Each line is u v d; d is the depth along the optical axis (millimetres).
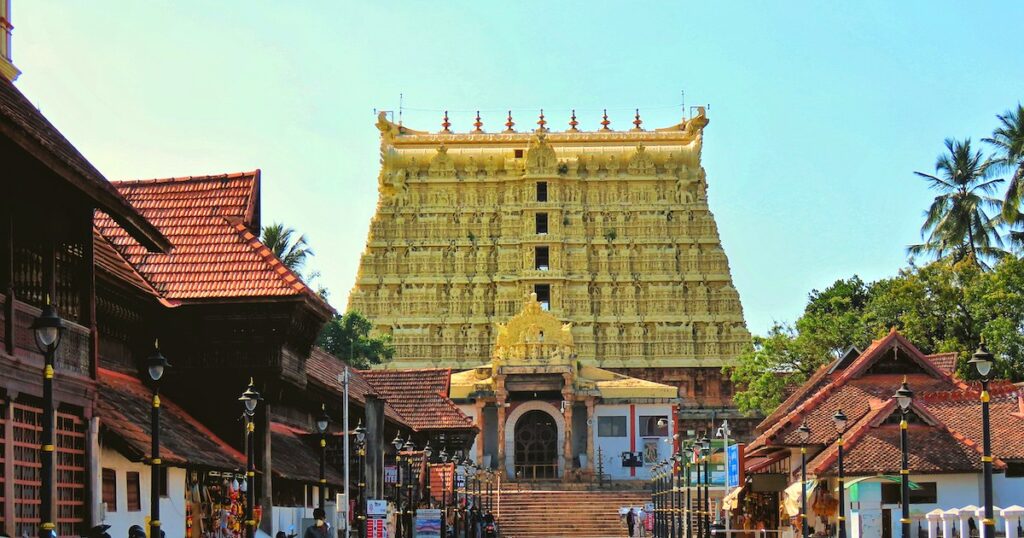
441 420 87562
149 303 48375
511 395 136500
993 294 90562
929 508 57031
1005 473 57594
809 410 62875
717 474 84562
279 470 51438
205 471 45750
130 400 43938
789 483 63688
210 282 49375
